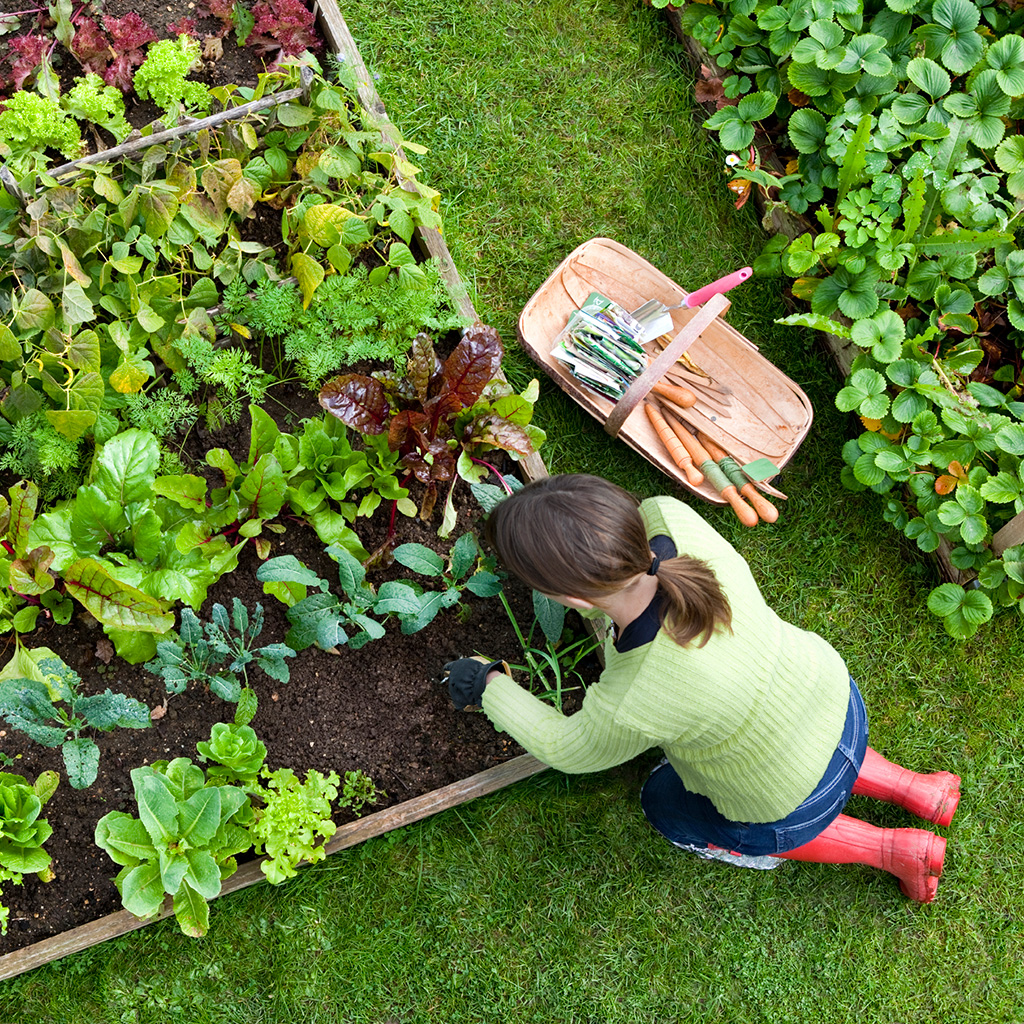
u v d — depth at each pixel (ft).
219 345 8.62
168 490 7.88
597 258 9.53
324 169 8.18
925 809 8.70
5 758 8.07
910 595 9.95
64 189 7.69
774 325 10.21
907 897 9.37
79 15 8.75
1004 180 9.92
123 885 7.39
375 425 8.02
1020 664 9.93
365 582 8.71
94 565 7.50
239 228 8.74
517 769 8.80
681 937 9.12
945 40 9.50
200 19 9.06
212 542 8.07
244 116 8.14
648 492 9.77
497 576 8.88
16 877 7.70
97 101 8.23
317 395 8.83
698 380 9.55
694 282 10.24
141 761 8.29
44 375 7.72
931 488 9.24
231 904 8.54
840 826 8.55
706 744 6.63
